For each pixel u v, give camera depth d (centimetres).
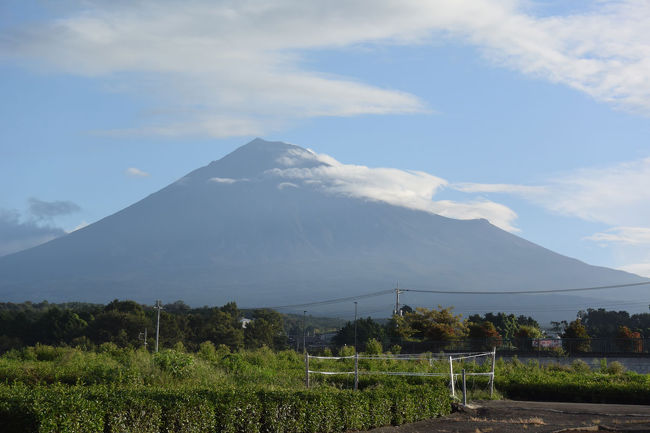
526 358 5306
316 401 1758
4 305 15138
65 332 8938
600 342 5534
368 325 9812
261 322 10706
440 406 2139
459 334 8188
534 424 1986
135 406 1421
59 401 1341
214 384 2438
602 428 1922
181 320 9869
